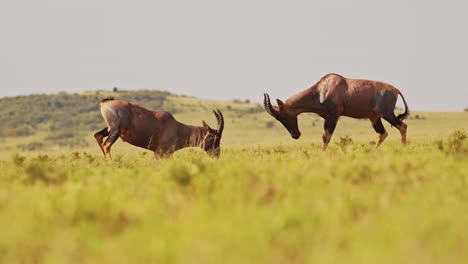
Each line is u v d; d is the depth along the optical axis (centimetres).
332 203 2420
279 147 7894
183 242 1819
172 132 7200
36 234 2083
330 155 5641
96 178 3981
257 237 1858
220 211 2311
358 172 3516
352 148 6256
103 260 1727
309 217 2180
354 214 2323
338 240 1848
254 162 4759
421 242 1797
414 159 4212
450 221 2058
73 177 4100
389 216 2152
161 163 5584
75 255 1809
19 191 3219
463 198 2630
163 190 3083
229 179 3284
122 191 3100
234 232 1911
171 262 1675
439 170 3512
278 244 1831
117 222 2292
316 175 3422
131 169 4806
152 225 2128
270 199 2747
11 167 4766
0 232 2045
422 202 2447
